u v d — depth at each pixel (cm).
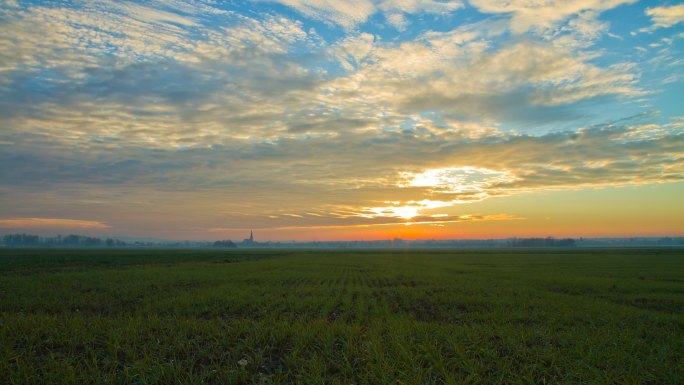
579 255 10212
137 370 930
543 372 972
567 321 1705
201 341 1226
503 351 1155
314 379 883
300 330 1318
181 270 4594
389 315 1777
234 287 2909
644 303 2478
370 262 7206
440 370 974
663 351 1157
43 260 6769
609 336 1338
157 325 1396
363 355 1062
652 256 9162
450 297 2453
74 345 1139
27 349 1107
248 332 1320
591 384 891
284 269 5038
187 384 864
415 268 5509
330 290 2750
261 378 915
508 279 3706
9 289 2619
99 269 4844
